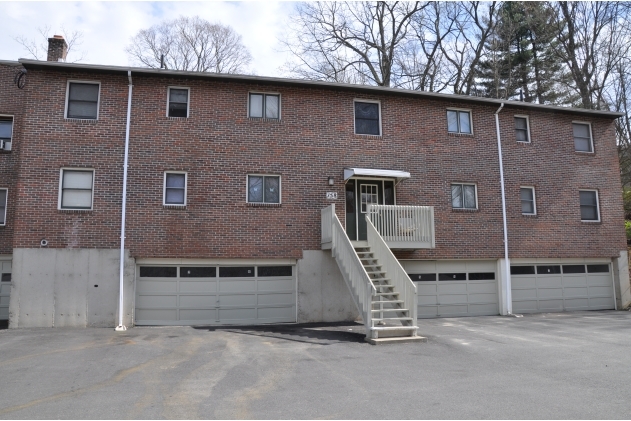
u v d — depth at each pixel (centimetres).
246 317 1581
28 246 1452
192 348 1116
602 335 1298
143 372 884
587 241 1922
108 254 1491
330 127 1692
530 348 1119
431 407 672
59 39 1742
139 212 1522
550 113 1953
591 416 633
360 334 1335
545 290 1886
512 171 1864
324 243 1589
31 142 1490
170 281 1552
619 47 3238
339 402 698
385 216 1580
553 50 3572
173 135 1574
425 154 1770
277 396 729
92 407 678
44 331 1365
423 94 1767
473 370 898
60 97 1526
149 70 1559
